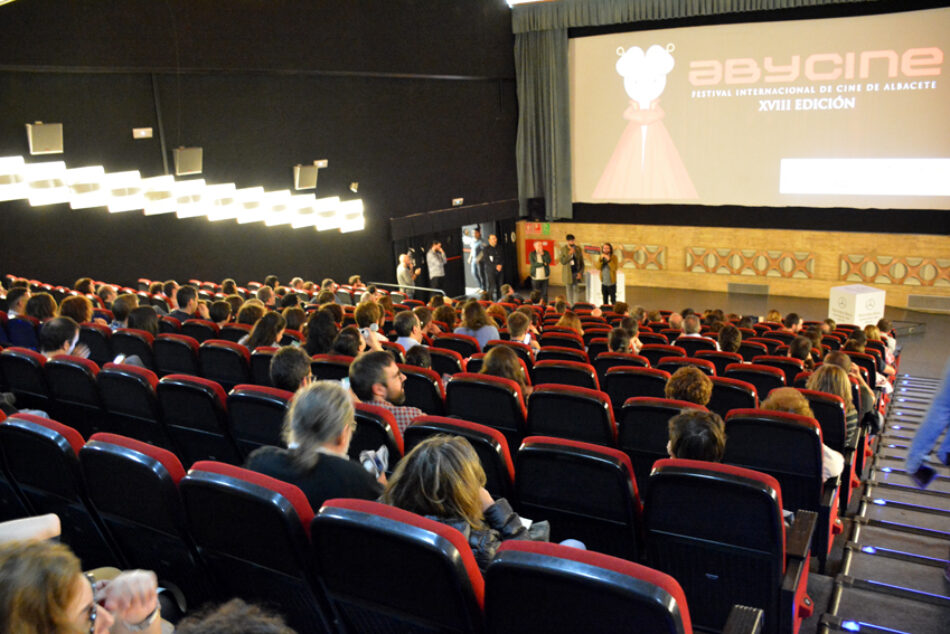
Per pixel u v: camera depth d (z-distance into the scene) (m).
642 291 18.23
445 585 1.95
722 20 15.80
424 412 4.67
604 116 17.64
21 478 2.98
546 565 1.77
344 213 15.20
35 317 6.54
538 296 16.56
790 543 2.90
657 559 2.83
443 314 7.97
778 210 16.11
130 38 11.55
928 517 4.73
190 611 2.72
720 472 2.54
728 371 5.78
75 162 11.16
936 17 13.75
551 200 18.77
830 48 14.84
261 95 13.52
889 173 14.78
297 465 2.52
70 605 1.40
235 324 6.45
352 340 5.00
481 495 2.43
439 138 17.17
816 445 3.49
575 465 2.89
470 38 17.48
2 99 10.26
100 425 4.44
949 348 13.09
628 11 16.61
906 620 3.33
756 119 15.90
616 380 5.06
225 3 12.73
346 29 14.80
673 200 17.25
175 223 12.72
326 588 2.23
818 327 10.38
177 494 2.46
